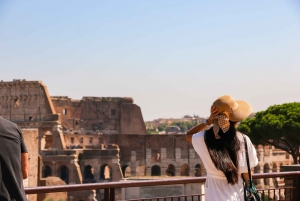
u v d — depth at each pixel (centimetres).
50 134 14338
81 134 15488
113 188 1441
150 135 15025
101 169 13775
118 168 13162
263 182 10038
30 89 14050
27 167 1038
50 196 7219
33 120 13950
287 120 8225
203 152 1063
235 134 1054
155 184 1483
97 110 17375
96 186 1412
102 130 17300
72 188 1384
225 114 1062
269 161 13850
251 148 1059
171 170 15425
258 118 8900
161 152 14888
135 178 8450
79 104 17362
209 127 1108
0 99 14250
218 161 1033
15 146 995
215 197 1048
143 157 15012
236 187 1048
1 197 962
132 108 17500
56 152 12681
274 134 8350
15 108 14125
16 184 980
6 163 977
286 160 14350
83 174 13150
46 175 12825
